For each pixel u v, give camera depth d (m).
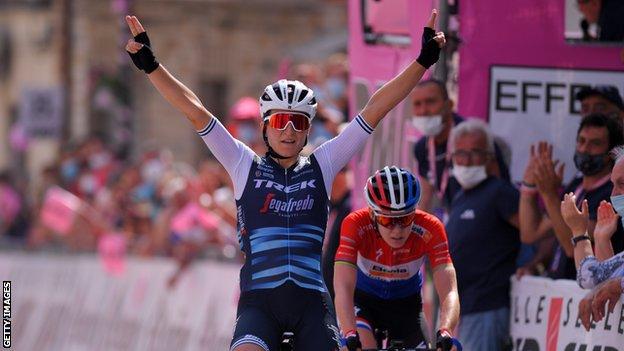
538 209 19.14
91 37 62.00
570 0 20.91
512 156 19.97
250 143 30.03
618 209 16.55
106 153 43.78
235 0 65.06
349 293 15.80
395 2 21.38
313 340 15.27
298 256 15.48
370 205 15.52
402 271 16.66
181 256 31.06
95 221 36.44
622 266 16.34
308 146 26.42
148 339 31.88
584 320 16.84
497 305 19.44
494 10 19.88
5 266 37.50
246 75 65.56
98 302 33.97
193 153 64.12
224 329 29.45
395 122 21.61
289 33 65.00
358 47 22.48
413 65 15.70
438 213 21.53
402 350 14.91
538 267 19.88
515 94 19.91
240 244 15.86
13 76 71.25
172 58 65.62
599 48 19.73
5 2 70.56
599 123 18.00
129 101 61.56
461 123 19.62
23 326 36.44
